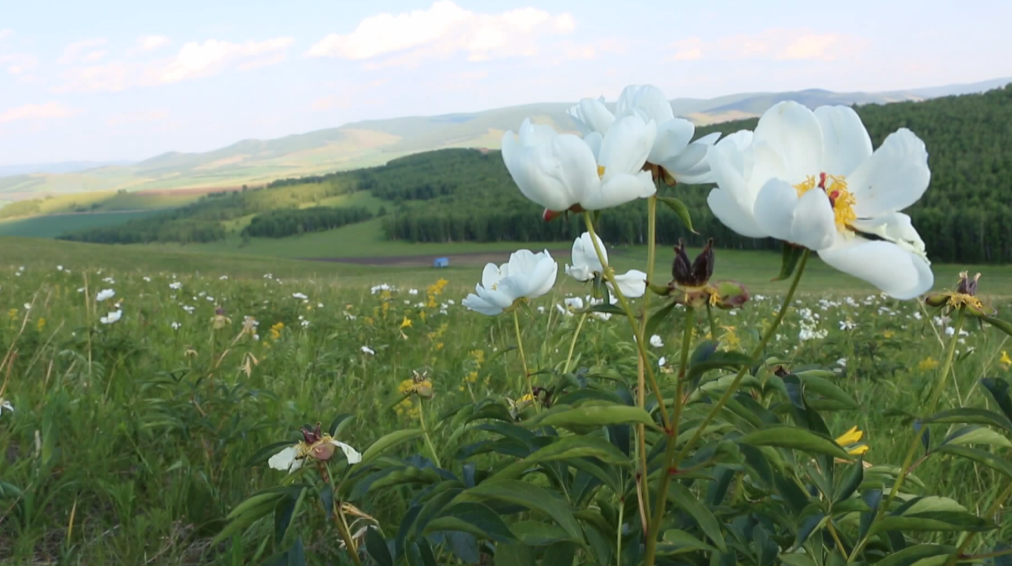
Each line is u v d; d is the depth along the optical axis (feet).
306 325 23.66
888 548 6.21
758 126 4.75
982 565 5.65
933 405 6.20
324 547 8.78
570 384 7.03
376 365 18.21
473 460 10.70
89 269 52.19
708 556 5.67
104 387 14.64
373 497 9.11
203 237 599.57
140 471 10.80
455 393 14.83
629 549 5.39
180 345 19.33
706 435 6.34
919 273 4.00
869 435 11.54
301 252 470.39
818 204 3.85
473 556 5.74
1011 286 149.28
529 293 7.63
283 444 6.62
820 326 26.23
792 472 5.60
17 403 12.66
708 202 4.42
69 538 8.86
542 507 4.97
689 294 4.33
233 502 9.98
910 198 4.34
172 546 8.90
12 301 27.12
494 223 426.92
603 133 5.87
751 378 5.80
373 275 191.62
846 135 4.63
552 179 4.75
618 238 203.72
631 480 5.56
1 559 8.61
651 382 4.71
